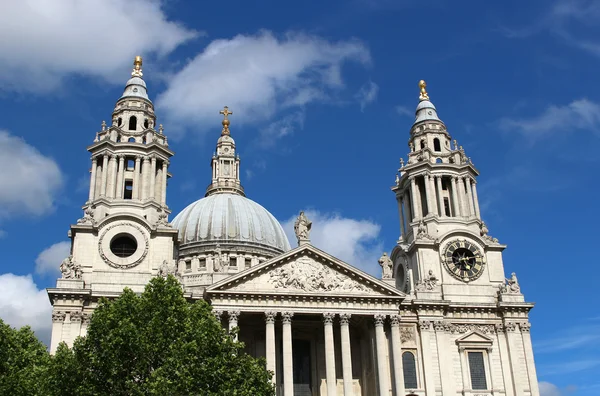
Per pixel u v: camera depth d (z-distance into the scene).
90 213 95.19
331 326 90.50
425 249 101.81
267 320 89.25
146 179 100.06
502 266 103.12
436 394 92.06
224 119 154.88
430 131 113.56
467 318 98.00
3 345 74.25
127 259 93.56
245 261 130.12
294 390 94.94
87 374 67.94
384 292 93.25
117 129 102.75
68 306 87.75
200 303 74.94
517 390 94.38
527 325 98.50
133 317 70.69
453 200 107.56
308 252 93.56
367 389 94.50
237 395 68.44
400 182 111.56
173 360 67.25
